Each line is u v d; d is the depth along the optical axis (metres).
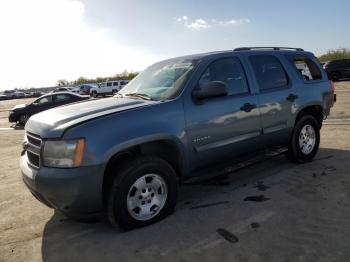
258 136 5.00
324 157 6.19
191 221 3.99
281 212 4.06
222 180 5.35
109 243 3.64
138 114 3.82
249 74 5.02
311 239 3.42
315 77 6.22
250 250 3.30
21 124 17.09
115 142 3.58
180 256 3.29
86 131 3.50
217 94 4.10
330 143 7.22
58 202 3.53
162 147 4.20
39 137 3.70
